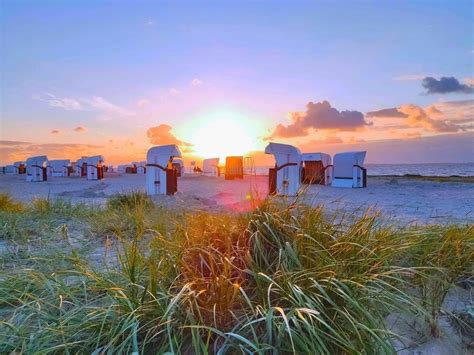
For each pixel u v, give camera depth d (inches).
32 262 124.3
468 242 107.0
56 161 1256.2
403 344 73.4
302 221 100.0
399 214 271.7
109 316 71.1
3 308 86.4
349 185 617.6
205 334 68.6
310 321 65.3
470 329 79.5
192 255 92.4
